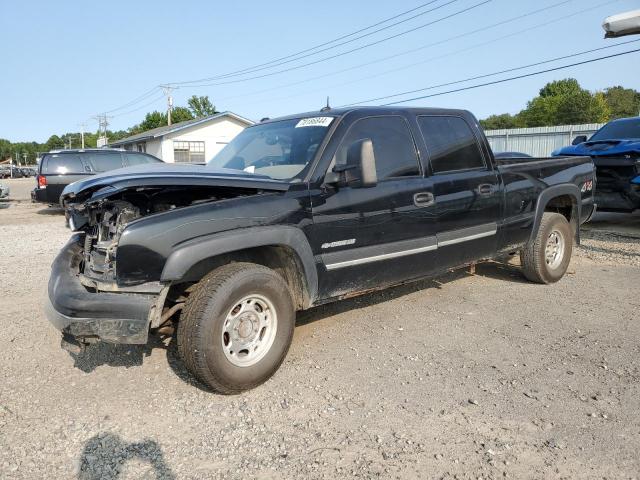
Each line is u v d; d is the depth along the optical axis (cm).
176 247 316
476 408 324
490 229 514
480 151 516
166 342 423
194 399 340
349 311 513
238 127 3559
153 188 330
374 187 414
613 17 715
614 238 877
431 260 464
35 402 337
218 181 340
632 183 877
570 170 614
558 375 369
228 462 274
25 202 2052
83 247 412
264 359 348
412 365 388
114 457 279
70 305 320
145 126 7306
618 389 347
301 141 414
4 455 280
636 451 278
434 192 457
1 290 599
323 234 380
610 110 6353
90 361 399
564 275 645
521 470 263
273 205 356
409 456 276
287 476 261
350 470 265
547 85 7350
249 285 335
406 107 469
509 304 532
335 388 353
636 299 543
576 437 291
